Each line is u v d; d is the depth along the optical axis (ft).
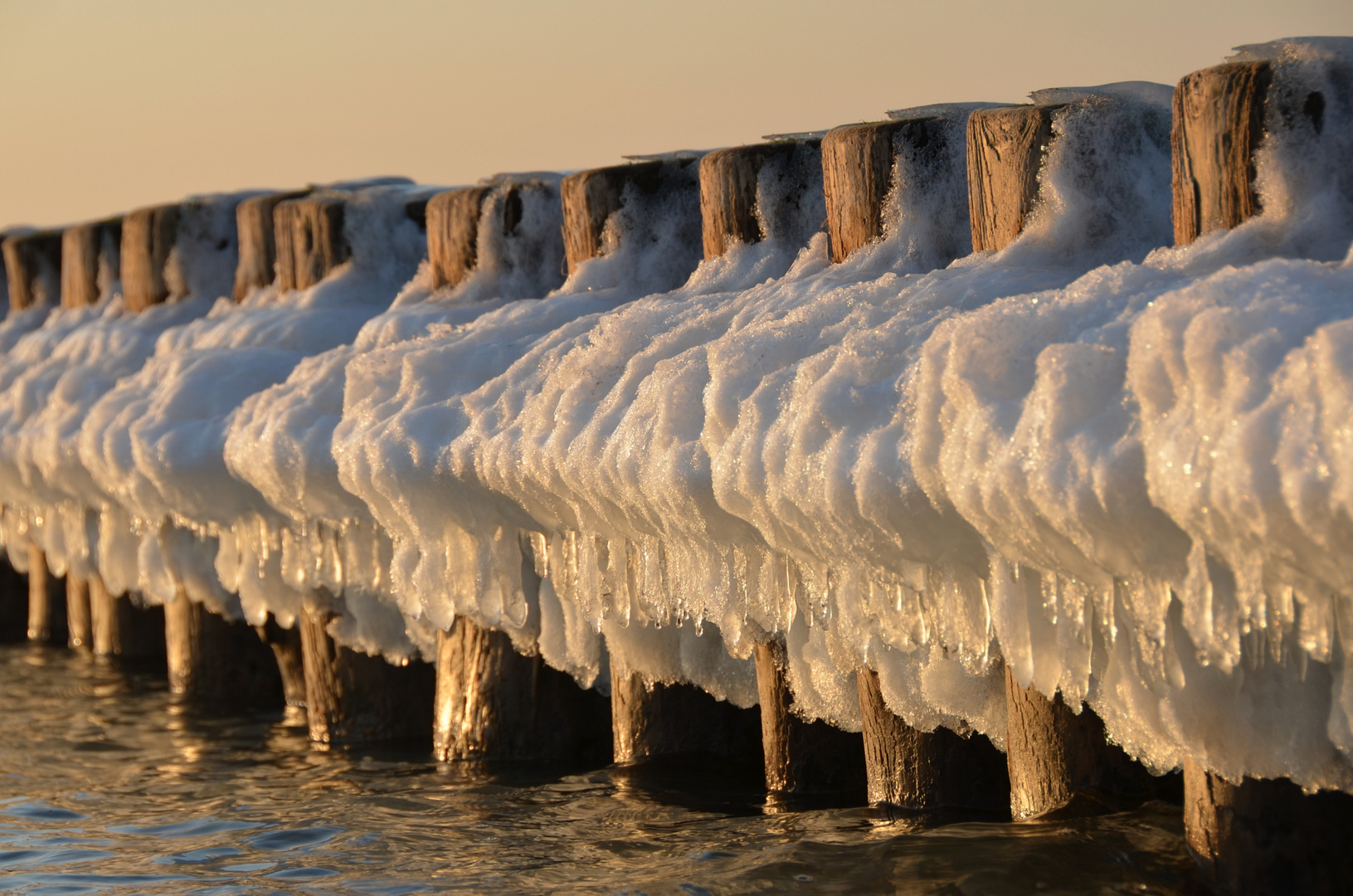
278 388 50.98
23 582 94.12
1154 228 35.27
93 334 73.87
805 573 31.96
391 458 41.45
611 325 39.73
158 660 80.53
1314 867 26.40
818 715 38.06
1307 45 28.91
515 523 40.37
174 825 42.60
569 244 52.95
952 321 27.37
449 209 58.13
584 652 43.45
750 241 46.14
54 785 49.32
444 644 50.24
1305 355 21.45
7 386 79.10
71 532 68.95
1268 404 21.53
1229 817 27.12
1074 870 29.43
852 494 27.66
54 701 67.77
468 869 35.88
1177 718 25.82
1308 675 24.98
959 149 40.11
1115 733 29.50
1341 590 21.27
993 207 36.96
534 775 46.47
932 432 26.58
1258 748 25.45
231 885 35.68
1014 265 34.58
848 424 28.78
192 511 52.49
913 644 30.37
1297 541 21.06
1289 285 23.41
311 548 49.88
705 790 42.22
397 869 36.42
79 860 38.91
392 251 65.51
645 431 33.71
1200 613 22.82
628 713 45.24
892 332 30.42
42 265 93.50
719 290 44.80
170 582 60.44
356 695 54.34
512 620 41.50
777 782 40.11
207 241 74.84
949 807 35.47
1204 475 21.89
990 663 29.19
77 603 86.48
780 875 31.94
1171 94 36.42
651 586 35.96
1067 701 29.07
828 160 42.39
